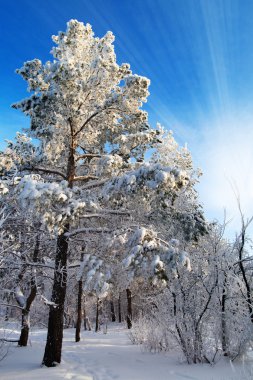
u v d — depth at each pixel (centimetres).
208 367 845
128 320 2583
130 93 988
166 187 788
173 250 761
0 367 901
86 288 780
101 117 1077
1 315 1091
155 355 1071
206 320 952
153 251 767
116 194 842
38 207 722
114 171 936
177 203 1112
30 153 1080
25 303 1348
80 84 904
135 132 1099
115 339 1802
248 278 960
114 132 1108
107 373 815
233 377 658
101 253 921
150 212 963
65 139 1062
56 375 780
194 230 934
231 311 920
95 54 1041
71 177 1074
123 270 816
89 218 1039
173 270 754
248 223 890
